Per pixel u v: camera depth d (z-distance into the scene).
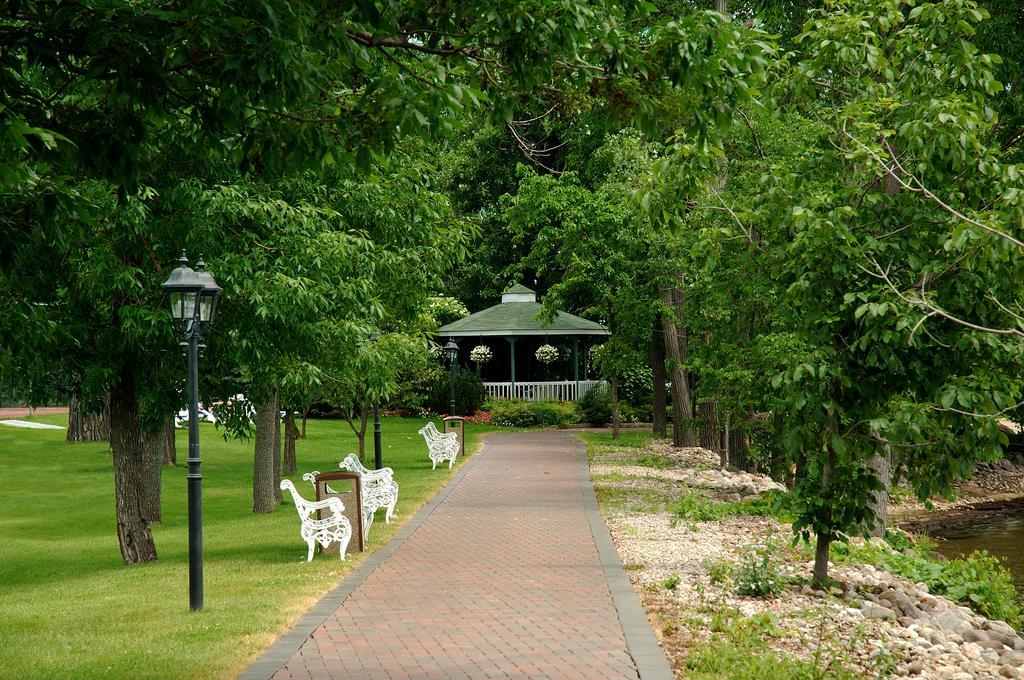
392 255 14.91
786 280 10.36
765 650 7.65
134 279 12.02
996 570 15.51
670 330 29.59
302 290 12.65
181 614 9.09
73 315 12.70
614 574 10.79
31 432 36.12
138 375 13.51
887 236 9.41
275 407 19.38
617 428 34.56
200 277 9.74
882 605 9.95
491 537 13.84
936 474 9.69
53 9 5.33
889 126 10.52
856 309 9.20
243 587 10.48
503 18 5.74
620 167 27.23
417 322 22.14
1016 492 25.27
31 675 7.04
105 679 6.93
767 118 16.61
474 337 49.59
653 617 8.73
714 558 11.73
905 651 8.17
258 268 13.12
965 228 8.27
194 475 9.41
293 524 16.73
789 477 15.03
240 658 7.44
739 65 6.51
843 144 10.14
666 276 27.16
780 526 14.70
